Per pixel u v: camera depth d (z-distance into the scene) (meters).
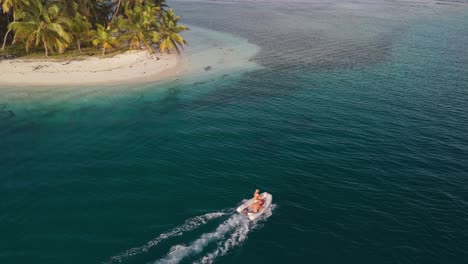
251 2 158.62
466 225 24.88
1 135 35.09
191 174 29.72
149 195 26.72
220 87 52.69
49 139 34.81
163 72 58.44
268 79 57.12
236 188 28.09
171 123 39.81
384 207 26.45
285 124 40.50
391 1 173.50
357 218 25.17
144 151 33.28
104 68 56.97
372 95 50.84
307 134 38.09
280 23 110.44
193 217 24.55
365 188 28.70
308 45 82.06
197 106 45.19
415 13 136.50
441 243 23.19
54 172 29.22
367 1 172.50
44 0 60.59
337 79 57.91
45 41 56.31
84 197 26.17
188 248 21.86
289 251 22.09
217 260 21.17
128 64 59.72
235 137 36.81
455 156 34.44
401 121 42.25
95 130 37.25
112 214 24.47
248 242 22.58
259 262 21.19
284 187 28.47
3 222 23.28
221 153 33.38
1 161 30.53
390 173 31.05
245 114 43.09
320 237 23.30
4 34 63.81
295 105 46.44
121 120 40.06
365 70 63.31
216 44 80.38
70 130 36.97
